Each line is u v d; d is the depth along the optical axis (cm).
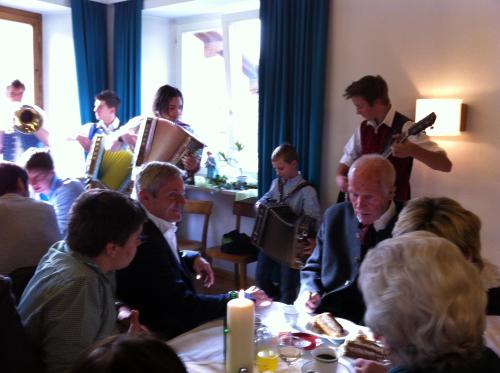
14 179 211
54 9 445
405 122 269
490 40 271
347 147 296
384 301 86
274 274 337
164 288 167
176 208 183
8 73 448
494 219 281
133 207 142
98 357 61
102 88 459
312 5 327
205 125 454
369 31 314
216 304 167
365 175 186
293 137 346
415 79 300
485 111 277
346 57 326
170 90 338
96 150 311
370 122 283
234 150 428
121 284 168
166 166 183
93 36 446
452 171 291
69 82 460
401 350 85
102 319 141
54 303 132
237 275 404
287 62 341
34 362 124
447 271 84
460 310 82
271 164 358
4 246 192
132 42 434
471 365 83
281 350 138
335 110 335
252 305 124
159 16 452
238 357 123
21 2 424
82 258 139
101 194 142
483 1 271
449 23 284
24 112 356
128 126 344
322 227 215
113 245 139
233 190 386
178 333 167
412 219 138
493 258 283
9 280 124
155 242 169
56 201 265
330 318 157
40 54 468
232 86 423
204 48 445
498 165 276
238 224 385
